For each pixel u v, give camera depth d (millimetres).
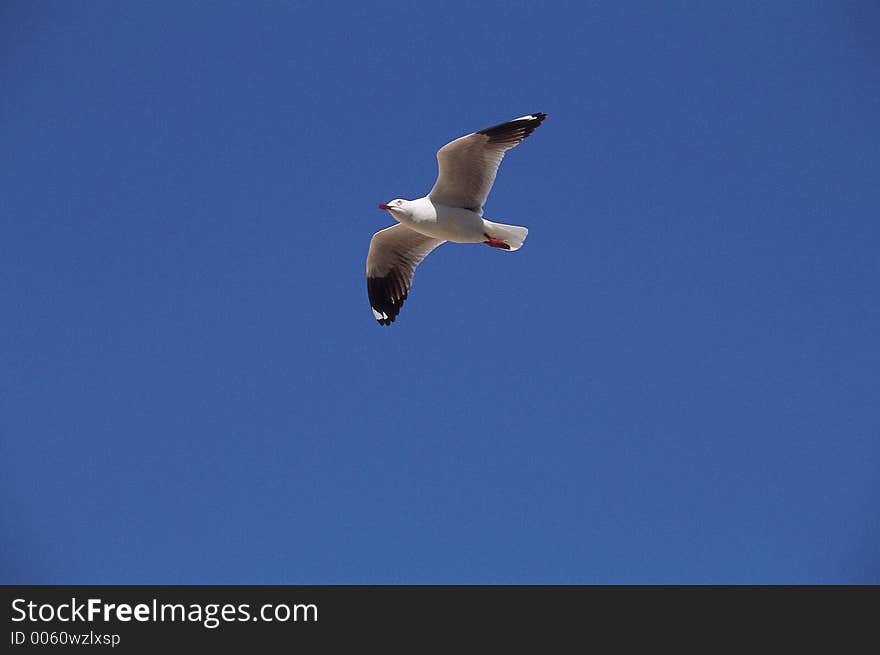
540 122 13547
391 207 13625
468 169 13578
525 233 13766
